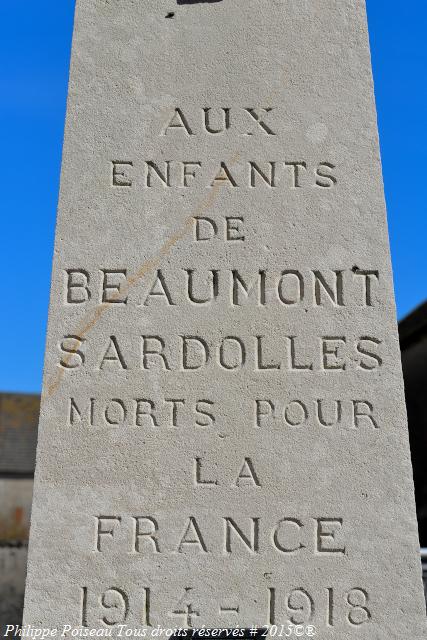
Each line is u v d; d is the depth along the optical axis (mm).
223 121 4082
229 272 3900
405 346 12219
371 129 4090
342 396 3787
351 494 3688
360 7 4262
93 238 3912
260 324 3846
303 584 3592
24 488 26438
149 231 3932
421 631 3566
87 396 3748
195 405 3752
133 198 3965
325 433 3742
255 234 3945
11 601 16562
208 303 3863
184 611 3553
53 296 3842
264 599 3572
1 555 16906
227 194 3988
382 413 3775
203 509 3650
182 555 3602
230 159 4035
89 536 3609
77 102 4070
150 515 3637
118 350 3801
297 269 3914
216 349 3814
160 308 3850
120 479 3668
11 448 27047
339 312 3875
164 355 3801
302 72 4152
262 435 3729
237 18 4215
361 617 3570
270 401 3768
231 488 3672
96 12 4195
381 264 3934
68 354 3787
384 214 3986
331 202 3992
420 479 12406
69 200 3943
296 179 4020
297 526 3648
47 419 3719
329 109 4105
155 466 3684
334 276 3916
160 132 4055
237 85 4125
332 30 4215
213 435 3723
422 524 12172
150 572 3582
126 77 4117
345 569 3613
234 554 3609
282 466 3703
